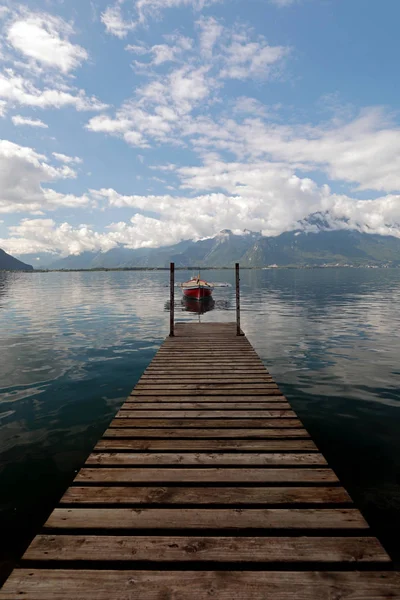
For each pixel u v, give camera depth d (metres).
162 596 2.47
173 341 12.64
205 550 2.90
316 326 17.81
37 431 6.39
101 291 48.81
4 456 5.49
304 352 12.45
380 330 16.70
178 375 8.44
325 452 5.57
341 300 32.12
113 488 3.83
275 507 3.52
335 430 6.37
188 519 3.30
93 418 6.98
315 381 9.24
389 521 3.96
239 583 2.58
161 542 2.99
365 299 33.00
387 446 5.75
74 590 2.52
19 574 2.66
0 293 44.66
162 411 6.16
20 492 4.55
